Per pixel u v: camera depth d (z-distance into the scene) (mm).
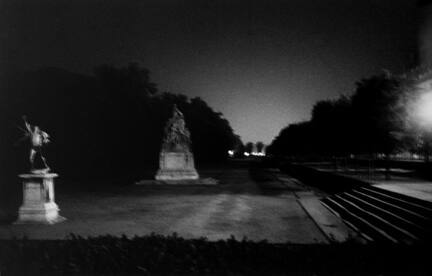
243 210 27953
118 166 86438
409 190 26766
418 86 41906
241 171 77938
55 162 69438
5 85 66625
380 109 45344
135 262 12922
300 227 22078
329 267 12430
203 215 25906
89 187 44531
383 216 22203
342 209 27984
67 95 73250
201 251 13703
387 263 12500
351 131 53250
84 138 73812
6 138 61531
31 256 13594
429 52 41750
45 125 67812
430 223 17891
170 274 12359
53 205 23906
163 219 24469
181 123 51562
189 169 50875
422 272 11828
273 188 43750
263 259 13031
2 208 29016
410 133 42625
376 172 50375
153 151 95938
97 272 12617
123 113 84625
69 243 14500
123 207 29547
